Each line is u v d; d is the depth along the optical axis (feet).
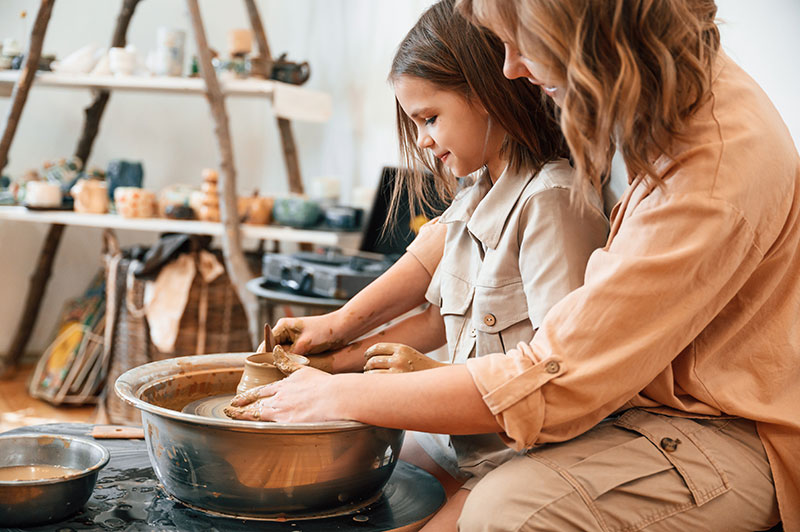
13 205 10.19
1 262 11.46
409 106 3.94
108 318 9.25
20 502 3.22
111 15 11.83
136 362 9.01
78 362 9.88
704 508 3.19
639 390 3.18
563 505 3.08
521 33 3.05
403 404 3.20
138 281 8.98
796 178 3.26
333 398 3.35
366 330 4.60
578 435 3.33
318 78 12.07
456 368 3.21
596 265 3.16
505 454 3.91
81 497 3.40
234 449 3.34
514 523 3.05
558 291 3.50
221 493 3.43
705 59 3.13
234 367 4.53
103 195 9.87
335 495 3.52
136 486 3.82
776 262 3.27
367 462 3.54
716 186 3.01
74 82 9.58
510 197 3.87
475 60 3.71
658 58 2.90
